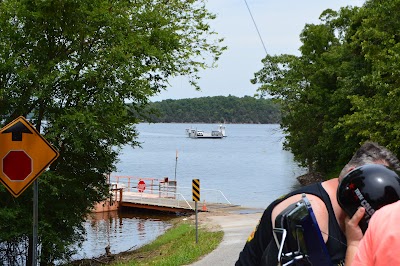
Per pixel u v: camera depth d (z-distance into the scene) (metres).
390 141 24.73
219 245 17.78
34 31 17.30
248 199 48.16
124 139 19.41
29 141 10.37
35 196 10.24
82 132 17.11
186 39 21.59
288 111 51.00
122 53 17.64
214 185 62.97
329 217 2.62
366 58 28.03
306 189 2.76
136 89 18.00
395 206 1.95
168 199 39.84
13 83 17.22
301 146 48.50
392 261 1.84
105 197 20.36
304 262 2.51
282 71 46.88
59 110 17.50
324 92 43.81
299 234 2.53
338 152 41.38
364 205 2.34
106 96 17.47
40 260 18.20
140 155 129.00
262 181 67.75
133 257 19.62
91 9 17.58
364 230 2.37
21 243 19.08
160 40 19.89
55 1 16.78
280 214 2.62
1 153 10.28
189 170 86.56
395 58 24.70
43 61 17.39
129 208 38.97
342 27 47.62
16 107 17.72
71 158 19.12
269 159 117.56
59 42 18.12
